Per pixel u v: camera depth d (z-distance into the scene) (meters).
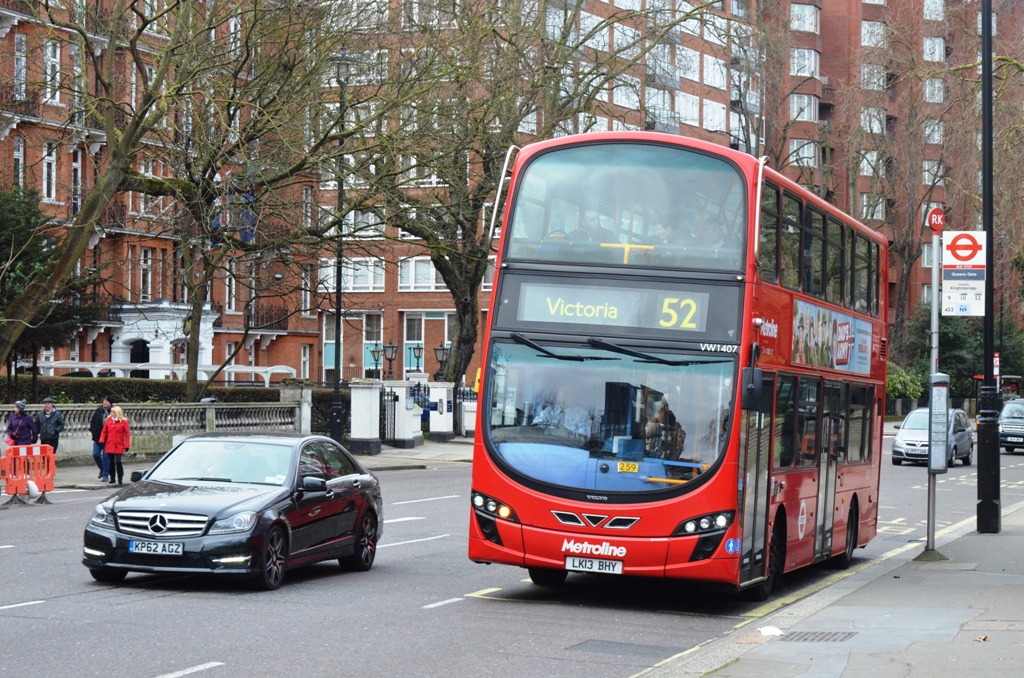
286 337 70.69
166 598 12.94
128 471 33.34
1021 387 84.81
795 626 11.66
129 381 50.09
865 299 19.16
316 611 12.32
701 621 12.66
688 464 12.56
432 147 31.95
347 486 15.62
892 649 10.14
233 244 31.81
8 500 25.67
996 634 10.84
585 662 9.98
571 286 13.23
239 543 13.19
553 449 12.85
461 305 52.66
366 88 32.41
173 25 32.22
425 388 55.97
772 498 13.88
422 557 17.52
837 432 17.20
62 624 11.14
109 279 36.16
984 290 20.23
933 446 17.78
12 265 34.88
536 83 36.66
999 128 30.53
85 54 30.91
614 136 13.59
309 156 30.22
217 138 30.53
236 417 40.72
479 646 10.59
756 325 12.99
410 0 33.78
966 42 34.94
